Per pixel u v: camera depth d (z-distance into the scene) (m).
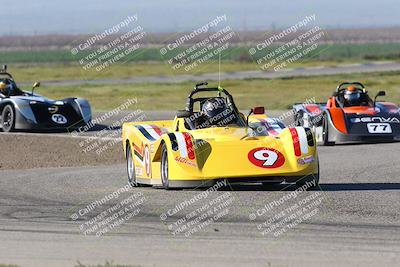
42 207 32.97
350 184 37.72
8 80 71.94
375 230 26.91
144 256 23.59
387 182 38.28
